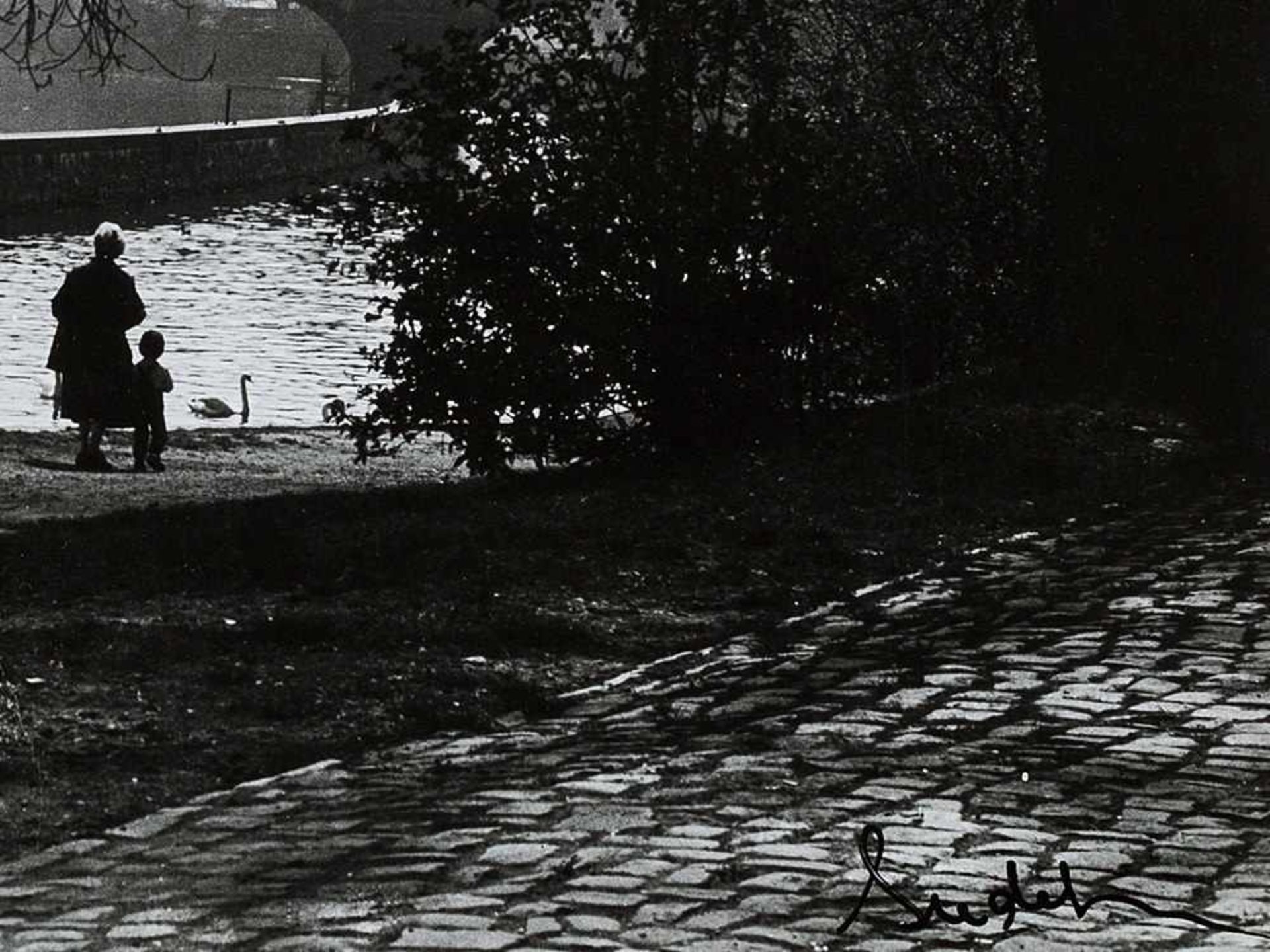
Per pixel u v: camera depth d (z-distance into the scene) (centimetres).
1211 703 834
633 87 1528
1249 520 1269
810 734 785
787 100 1591
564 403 1512
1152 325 1827
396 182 1536
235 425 2981
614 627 984
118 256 2086
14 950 540
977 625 992
